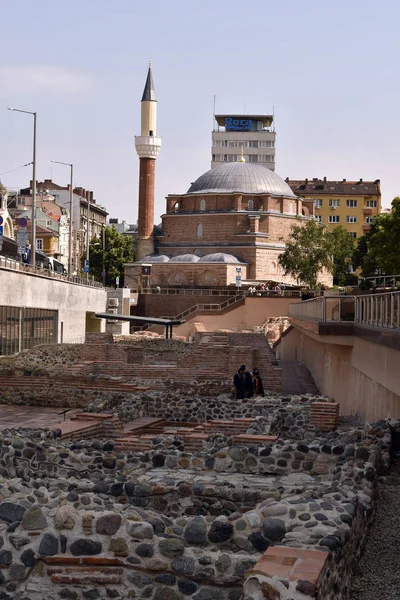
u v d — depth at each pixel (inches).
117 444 673.6
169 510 466.0
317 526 350.0
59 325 2295.8
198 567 325.7
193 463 569.3
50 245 5118.1
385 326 836.0
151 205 5251.0
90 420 839.1
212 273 4744.1
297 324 1951.3
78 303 2573.8
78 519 339.0
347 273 5536.4
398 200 3115.2
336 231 4810.5
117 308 3341.5
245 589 281.9
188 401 970.1
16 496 373.7
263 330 3304.6
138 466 575.2
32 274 1994.3
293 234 4554.6
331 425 868.0
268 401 948.6
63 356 1503.4
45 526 341.1
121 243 5369.1
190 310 4005.9
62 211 5753.0
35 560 337.7
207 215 5029.5
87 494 381.4
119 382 1148.5
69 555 335.3
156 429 909.2
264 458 563.8
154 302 4323.3
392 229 3127.5
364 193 7298.2
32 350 1482.5
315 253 4483.3
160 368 1353.3
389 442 661.3
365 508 441.7
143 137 5236.2
